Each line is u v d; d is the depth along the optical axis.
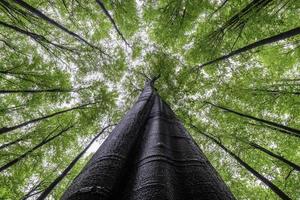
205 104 11.83
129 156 2.71
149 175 1.98
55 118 12.05
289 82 10.07
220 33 8.66
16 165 9.95
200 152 2.99
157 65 13.29
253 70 10.88
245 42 9.27
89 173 2.06
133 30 12.23
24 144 10.59
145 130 3.76
